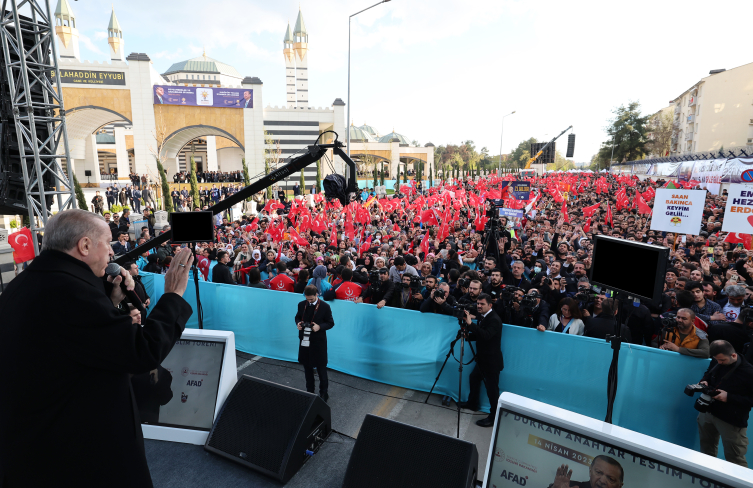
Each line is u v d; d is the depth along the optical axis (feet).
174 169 178.60
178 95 155.53
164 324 5.04
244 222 58.65
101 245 4.84
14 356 4.26
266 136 175.94
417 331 18.60
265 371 20.63
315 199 80.59
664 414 14.05
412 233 47.57
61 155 28.27
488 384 15.79
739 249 31.68
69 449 4.45
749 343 14.52
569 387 15.51
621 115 239.91
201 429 11.71
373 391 18.52
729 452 12.12
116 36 251.80
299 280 25.04
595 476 8.08
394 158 241.14
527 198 50.52
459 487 8.93
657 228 30.73
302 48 351.87
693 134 200.34
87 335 4.35
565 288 22.84
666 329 15.20
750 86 170.40
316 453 11.83
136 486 4.97
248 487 10.30
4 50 25.27
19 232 28.86
